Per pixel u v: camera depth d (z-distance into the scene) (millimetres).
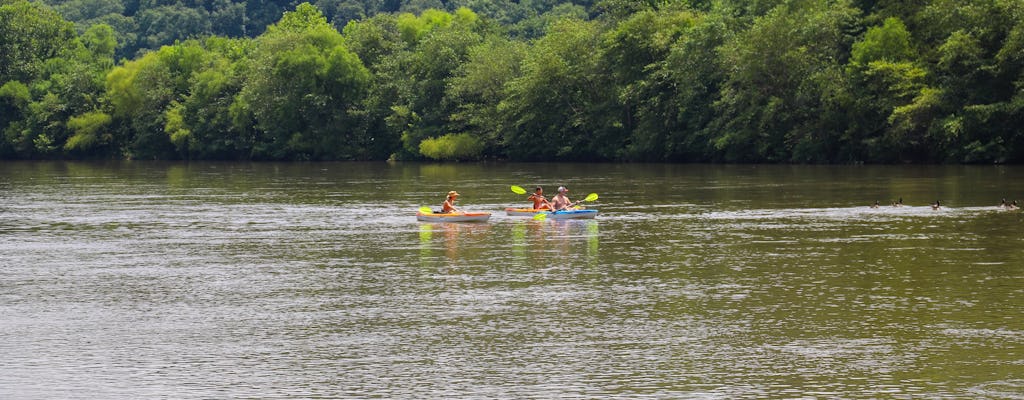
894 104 85438
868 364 19812
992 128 82375
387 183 74375
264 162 125938
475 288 27797
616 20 111312
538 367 19844
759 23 93000
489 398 18047
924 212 45906
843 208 48188
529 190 64938
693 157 103938
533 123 111250
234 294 27281
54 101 145375
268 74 127188
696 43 95688
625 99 101438
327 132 128250
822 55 91250
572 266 31453
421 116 124812
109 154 147750
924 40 88875
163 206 54438
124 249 36406
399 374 19500
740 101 93562
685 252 34156
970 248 34219
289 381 19125
